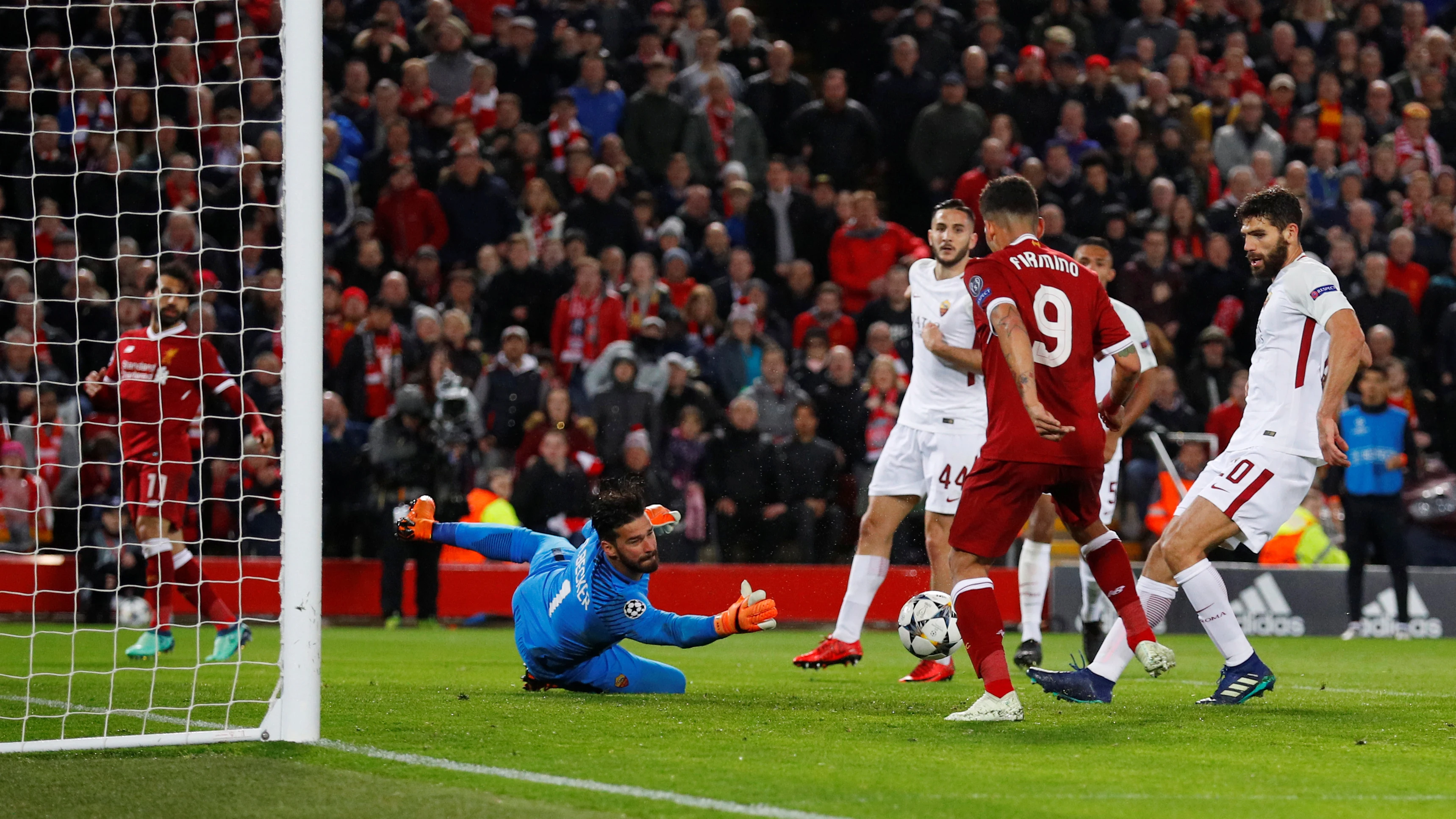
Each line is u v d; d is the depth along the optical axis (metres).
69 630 38.84
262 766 14.60
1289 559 46.97
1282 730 18.06
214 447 45.41
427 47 59.16
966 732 17.23
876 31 65.25
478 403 47.06
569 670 21.44
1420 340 53.97
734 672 27.89
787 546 45.41
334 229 52.09
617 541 19.06
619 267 51.44
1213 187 58.25
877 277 53.25
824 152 58.16
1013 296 17.95
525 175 55.00
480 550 22.22
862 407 46.91
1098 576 19.77
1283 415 20.56
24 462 44.66
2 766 14.60
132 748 15.61
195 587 28.20
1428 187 59.00
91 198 51.56
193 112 54.19
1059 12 64.06
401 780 13.79
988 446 17.97
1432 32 65.50
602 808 12.41
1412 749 16.62
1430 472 50.03
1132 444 46.62
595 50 58.25
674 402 47.19
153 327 28.48
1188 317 53.41
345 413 46.41
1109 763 15.04
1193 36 62.88
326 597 44.69
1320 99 61.97
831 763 14.74
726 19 63.59
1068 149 57.50
